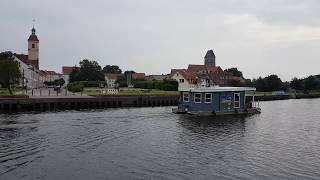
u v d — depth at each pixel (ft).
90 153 115.85
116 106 303.27
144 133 152.46
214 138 141.79
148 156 112.47
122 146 126.41
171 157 111.24
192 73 587.68
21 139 136.56
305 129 167.53
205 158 110.11
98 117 208.85
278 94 496.23
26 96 286.46
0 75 297.12
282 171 97.45
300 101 426.92
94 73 645.92
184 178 91.56
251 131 159.53
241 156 112.68
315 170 98.43
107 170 97.86
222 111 226.17
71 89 453.17
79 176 92.99
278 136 147.54
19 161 105.91
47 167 100.27
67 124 177.68
